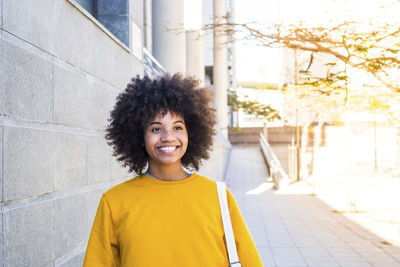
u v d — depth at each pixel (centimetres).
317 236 812
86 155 295
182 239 158
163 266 155
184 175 179
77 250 273
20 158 200
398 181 1950
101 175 327
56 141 244
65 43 260
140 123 183
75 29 277
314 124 2580
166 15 1380
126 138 193
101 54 331
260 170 2180
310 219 1012
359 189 1689
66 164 259
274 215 1077
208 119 200
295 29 491
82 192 285
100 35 328
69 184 263
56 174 243
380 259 640
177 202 165
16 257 193
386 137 2197
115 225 164
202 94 198
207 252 159
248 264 169
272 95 1131
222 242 167
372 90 559
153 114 174
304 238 796
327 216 1054
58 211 244
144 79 189
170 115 176
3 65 187
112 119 202
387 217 1023
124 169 392
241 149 2841
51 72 239
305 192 1616
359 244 741
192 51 1858
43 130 227
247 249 170
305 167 2023
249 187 1781
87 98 299
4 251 183
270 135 3161
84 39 293
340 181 1989
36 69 220
